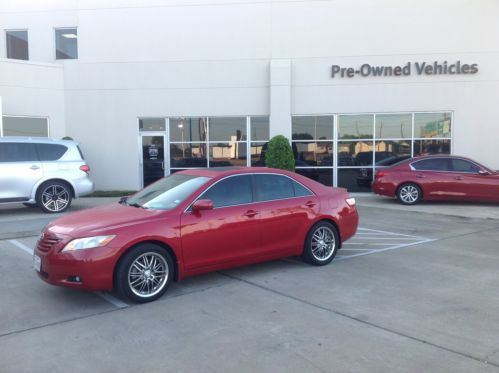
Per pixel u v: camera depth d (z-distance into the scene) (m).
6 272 6.81
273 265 7.12
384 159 16.25
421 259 7.49
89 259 5.20
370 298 5.57
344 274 6.61
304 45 16.27
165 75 16.69
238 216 6.21
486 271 6.74
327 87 16.25
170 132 16.88
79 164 12.28
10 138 11.65
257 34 16.39
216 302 5.48
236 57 16.48
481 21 15.64
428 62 15.90
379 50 16.03
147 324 4.84
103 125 16.94
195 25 16.55
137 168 16.97
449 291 5.82
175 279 5.82
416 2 15.85
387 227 10.48
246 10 16.38
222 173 6.44
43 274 5.51
